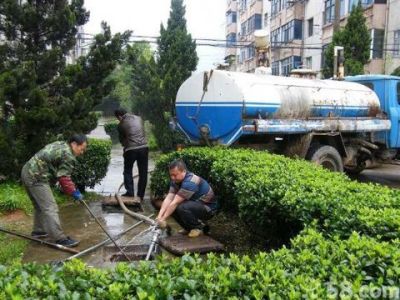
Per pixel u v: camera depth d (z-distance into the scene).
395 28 21.61
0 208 6.79
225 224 6.43
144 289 2.33
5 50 7.49
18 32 8.05
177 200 5.50
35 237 5.64
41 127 7.20
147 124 19.16
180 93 8.45
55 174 5.43
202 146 8.34
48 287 2.35
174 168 5.50
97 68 8.05
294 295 2.21
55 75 8.00
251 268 2.60
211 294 2.32
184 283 2.35
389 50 21.12
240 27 46.25
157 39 18.81
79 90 7.47
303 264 2.72
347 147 9.98
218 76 7.81
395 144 10.65
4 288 2.25
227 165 6.09
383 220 3.47
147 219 5.97
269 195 4.71
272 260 2.80
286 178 5.04
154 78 14.71
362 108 9.71
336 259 2.79
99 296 2.30
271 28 36.44
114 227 6.33
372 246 2.85
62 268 2.70
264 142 8.63
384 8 22.17
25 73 6.94
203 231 5.89
